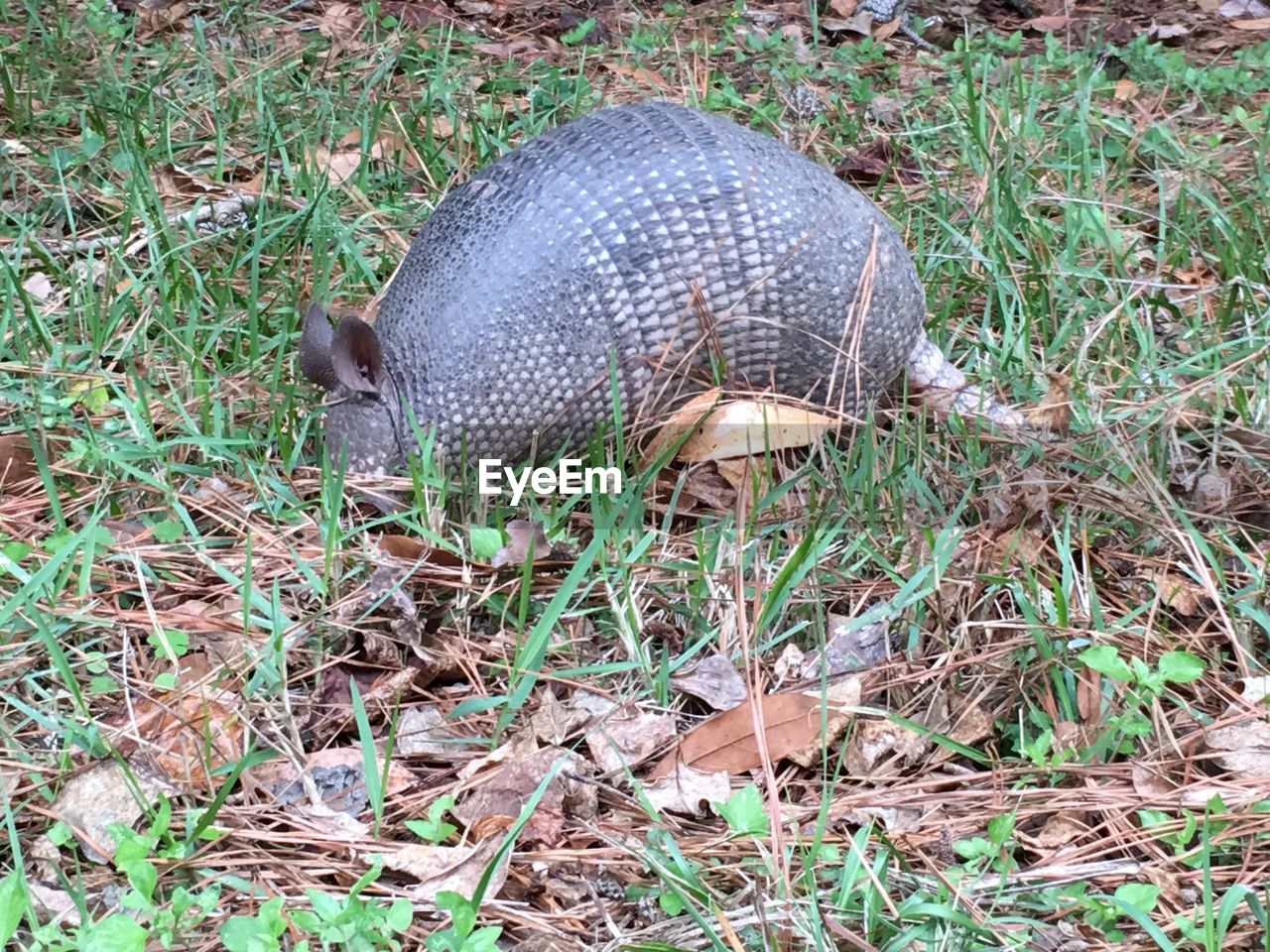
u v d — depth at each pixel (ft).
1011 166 8.69
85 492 7.74
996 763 7.31
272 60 9.24
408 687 7.44
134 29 9.29
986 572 7.64
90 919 7.03
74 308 8.14
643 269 7.84
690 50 9.52
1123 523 7.77
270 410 7.93
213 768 7.26
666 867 7.13
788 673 7.47
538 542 7.61
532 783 7.24
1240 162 9.00
